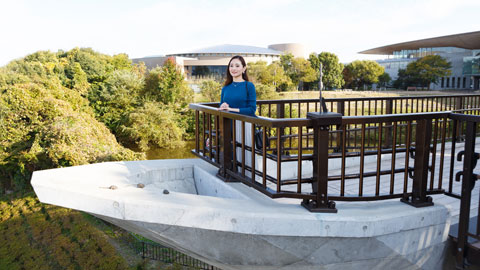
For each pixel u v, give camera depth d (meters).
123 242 12.12
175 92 30.64
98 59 43.66
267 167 4.14
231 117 3.18
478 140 6.87
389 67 78.56
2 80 27.80
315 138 2.50
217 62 65.25
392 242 2.59
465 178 2.51
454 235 2.77
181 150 27.70
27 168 18.86
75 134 17.55
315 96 46.12
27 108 20.06
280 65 59.38
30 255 11.70
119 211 2.60
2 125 19.27
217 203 2.66
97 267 10.61
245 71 3.46
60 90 27.50
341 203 2.83
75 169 3.65
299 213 2.50
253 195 3.16
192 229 2.60
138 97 30.45
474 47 74.62
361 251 2.57
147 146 27.84
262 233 2.46
